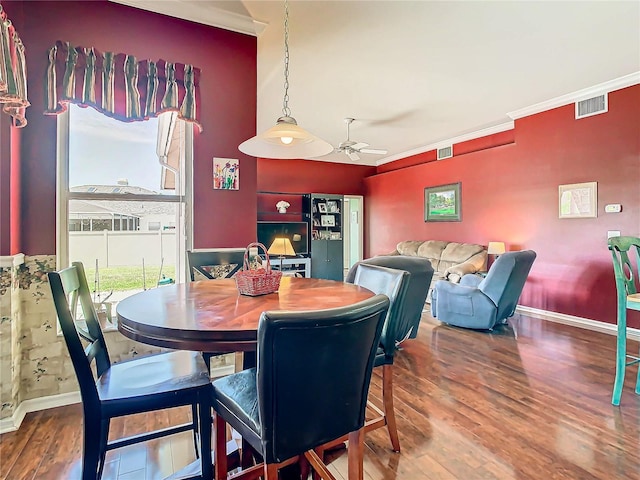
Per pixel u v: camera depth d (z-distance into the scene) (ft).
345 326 3.40
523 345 11.88
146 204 9.13
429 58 11.05
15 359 7.18
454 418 7.38
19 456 6.07
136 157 9.07
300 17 9.00
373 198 27.55
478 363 10.34
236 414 4.12
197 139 9.36
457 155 20.65
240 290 5.85
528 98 14.58
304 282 7.14
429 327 14.08
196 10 8.82
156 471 5.83
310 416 3.54
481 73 12.14
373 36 9.77
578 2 8.30
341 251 26.37
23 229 7.57
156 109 8.36
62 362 7.88
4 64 5.63
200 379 4.89
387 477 5.65
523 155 16.51
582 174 14.14
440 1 8.27
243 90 9.77
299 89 13.50
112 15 8.32
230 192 9.73
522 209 16.62
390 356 6.08
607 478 5.57
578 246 14.35
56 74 7.64
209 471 4.83
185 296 5.72
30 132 7.66
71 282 4.90
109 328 8.34
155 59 8.71
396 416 7.48
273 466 3.43
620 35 9.77
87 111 8.60
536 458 6.08
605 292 13.55
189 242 9.32
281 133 7.16
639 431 6.84
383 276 6.52
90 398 4.30
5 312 6.92
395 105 15.26
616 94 13.03
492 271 13.07
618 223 13.05
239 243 9.82
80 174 8.47
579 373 9.57
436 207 21.97
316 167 26.53
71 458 6.02
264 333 3.13
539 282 15.84
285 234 24.88
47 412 7.52
